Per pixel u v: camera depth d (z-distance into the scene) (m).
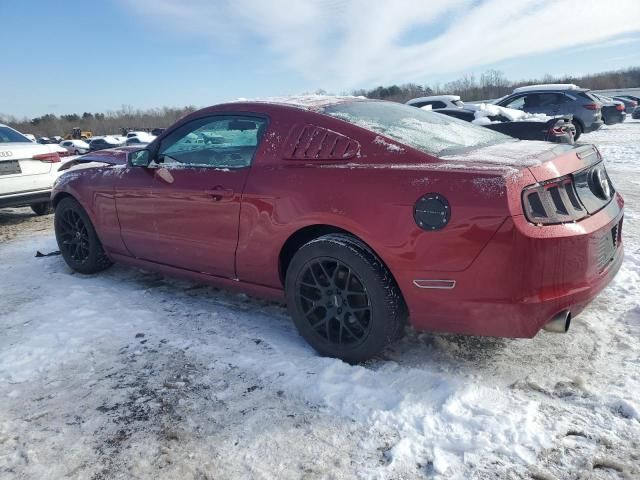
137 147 4.36
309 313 2.77
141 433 2.21
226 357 2.81
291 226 2.71
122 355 2.90
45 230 6.38
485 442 2.00
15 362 2.88
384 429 2.14
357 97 3.48
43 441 2.19
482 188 2.17
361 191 2.47
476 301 2.25
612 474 1.82
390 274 2.48
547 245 2.15
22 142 6.88
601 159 2.87
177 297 3.75
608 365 2.51
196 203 3.17
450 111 11.68
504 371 2.52
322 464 1.97
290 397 2.41
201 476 1.95
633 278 3.59
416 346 2.84
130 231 3.71
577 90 14.59
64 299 3.79
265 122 2.99
